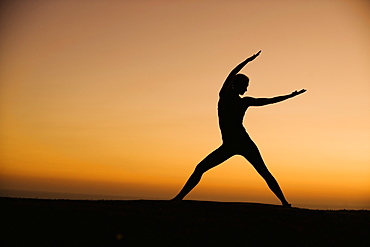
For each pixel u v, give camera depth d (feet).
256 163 52.44
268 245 39.81
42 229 41.29
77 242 39.09
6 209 45.52
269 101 52.39
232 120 52.60
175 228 42.34
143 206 49.19
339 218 47.85
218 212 47.78
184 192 53.47
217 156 53.01
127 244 39.09
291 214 48.32
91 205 48.83
